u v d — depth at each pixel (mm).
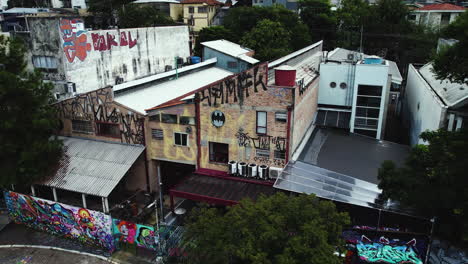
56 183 24484
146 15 69000
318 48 45562
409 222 20422
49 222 24922
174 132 26000
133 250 22656
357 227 20203
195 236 16375
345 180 22719
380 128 31250
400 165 25375
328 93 32531
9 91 23172
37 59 32812
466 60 17266
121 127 26938
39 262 22312
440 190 17203
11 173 23828
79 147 27438
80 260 22375
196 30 84250
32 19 31625
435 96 26703
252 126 23672
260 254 13430
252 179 24094
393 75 36500
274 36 63969
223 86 23547
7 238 24750
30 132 24469
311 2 79125
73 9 77375
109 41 36938
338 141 29438
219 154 25875
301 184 21953
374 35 67500
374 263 18953
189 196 22922
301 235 13938
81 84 33812
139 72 42094
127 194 28266
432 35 60938
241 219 14898
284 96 22328
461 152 17016
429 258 19094
